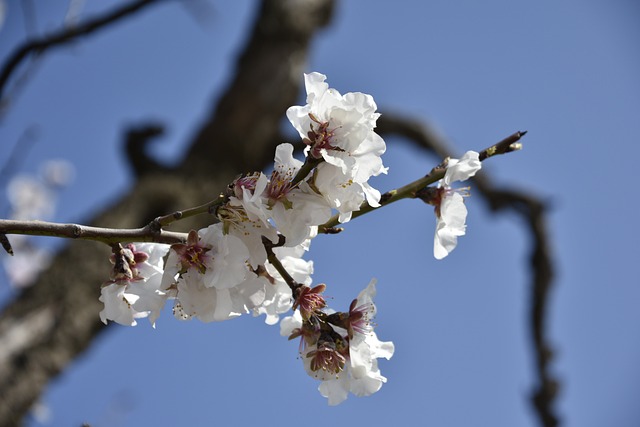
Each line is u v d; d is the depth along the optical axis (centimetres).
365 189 59
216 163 147
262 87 155
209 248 59
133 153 146
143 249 61
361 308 61
